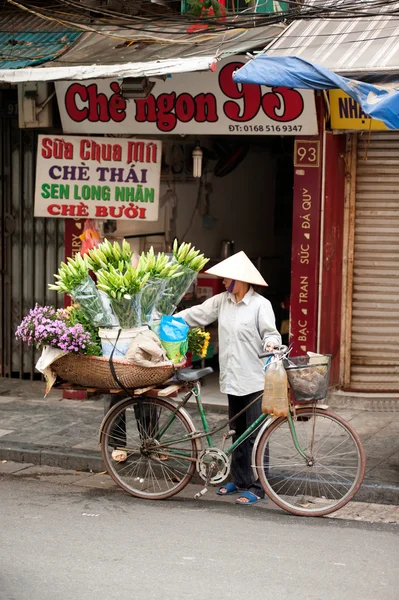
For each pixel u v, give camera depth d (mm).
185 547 5602
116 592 4820
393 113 7047
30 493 6914
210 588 4918
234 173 12922
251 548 5613
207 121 9164
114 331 6449
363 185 9492
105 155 9500
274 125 8969
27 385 10508
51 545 5586
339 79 7328
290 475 6988
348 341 9703
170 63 7707
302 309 9109
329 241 9227
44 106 9625
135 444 7105
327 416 6457
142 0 10133
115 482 7023
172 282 6824
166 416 6730
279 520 6289
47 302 10539
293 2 8406
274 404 6203
